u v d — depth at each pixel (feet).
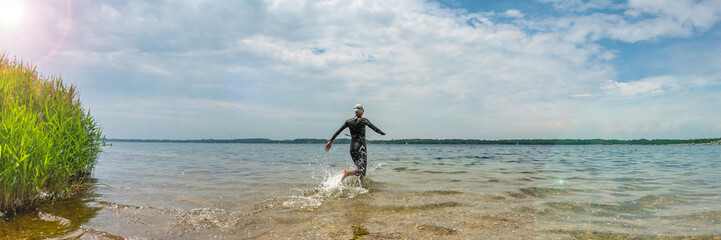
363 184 20.27
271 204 14.53
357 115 21.30
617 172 25.27
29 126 13.25
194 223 11.52
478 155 65.00
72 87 21.47
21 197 12.73
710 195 14.96
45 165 13.55
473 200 15.12
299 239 9.71
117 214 12.61
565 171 18.54
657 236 8.93
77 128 18.62
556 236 9.22
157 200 15.37
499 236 9.55
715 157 47.85
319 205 14.30
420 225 10.98
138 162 40.22
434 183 20.76
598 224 10.27
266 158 52.54
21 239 9.46
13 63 19.83
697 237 8.70
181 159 48.14
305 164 38.19
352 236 9.89
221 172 28.19
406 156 59.72
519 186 19.26
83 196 15.80
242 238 9.94
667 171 26.45
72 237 9.79
